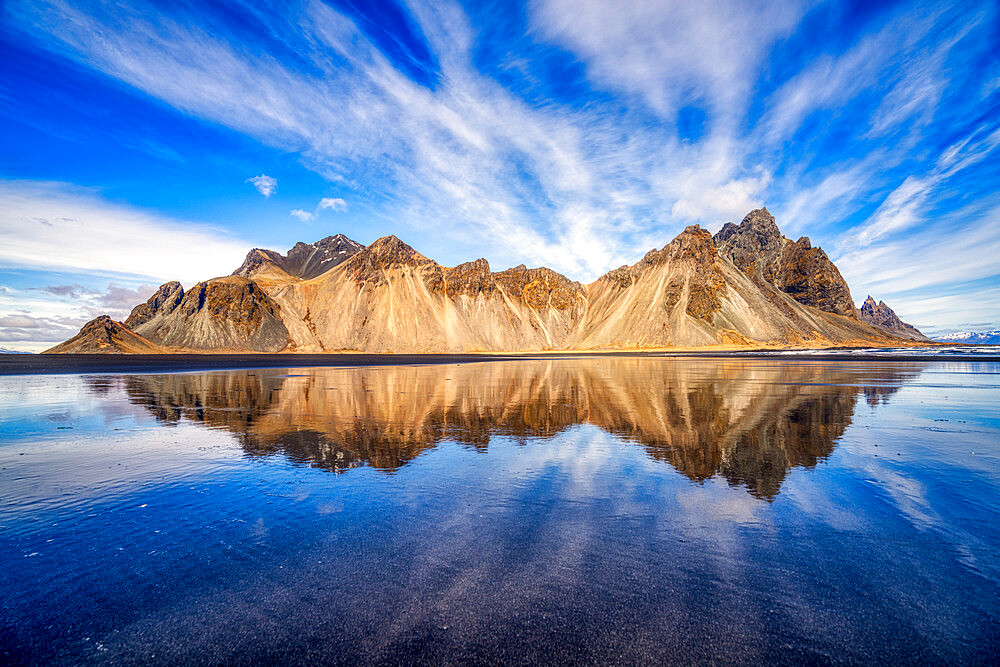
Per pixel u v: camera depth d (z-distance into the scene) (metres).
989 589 5.84
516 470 11.49
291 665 4.61
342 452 13.49
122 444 14.62
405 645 4.88
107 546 7.31
